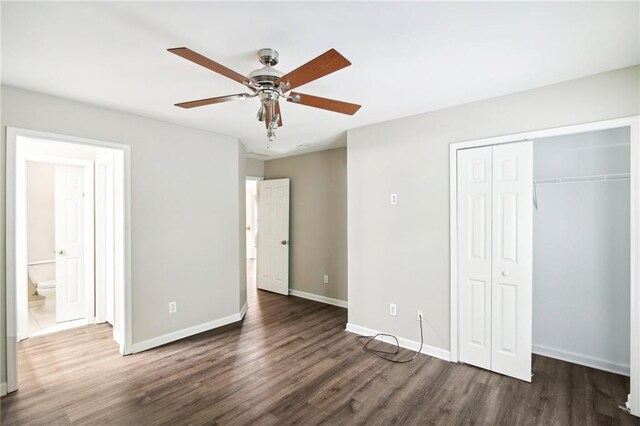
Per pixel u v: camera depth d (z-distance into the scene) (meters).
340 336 3.54
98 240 3.96
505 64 2.12
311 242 5.15
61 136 2.65
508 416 2.15
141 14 1.55
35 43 1.81
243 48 1.88
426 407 2.25
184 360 2.95
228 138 3.98
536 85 2.46
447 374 2.70
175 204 3.43
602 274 2.81
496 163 2.69
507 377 2.64
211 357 3.02
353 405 2.27
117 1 1.45
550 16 1.60
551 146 3.05
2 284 2.37
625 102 2.19
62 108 2.66
